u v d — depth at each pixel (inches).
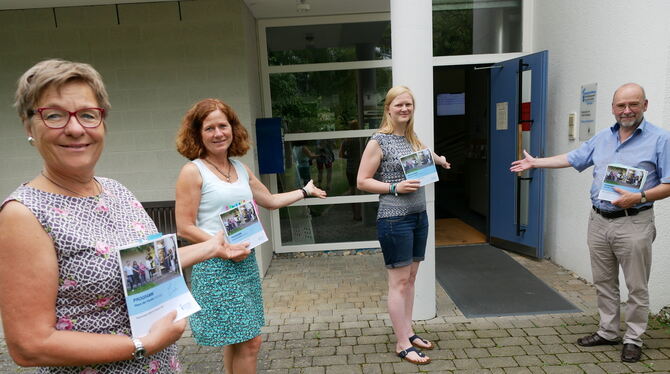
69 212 42.3
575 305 138.8
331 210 209.8
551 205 183.8
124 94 171.6
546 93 173.5
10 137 173.2
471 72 281.4
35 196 40.6
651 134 99.3
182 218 78.9
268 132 182.1
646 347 110.8
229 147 85.5
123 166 176.1
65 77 39.9
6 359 117.3
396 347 114.0
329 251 211.3
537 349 113.0
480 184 274.1
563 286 155.8
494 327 126.0
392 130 105.3
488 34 198.8
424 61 118.8
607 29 140.3
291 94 201.0
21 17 166.4
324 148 205.5
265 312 144.1
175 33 167.5
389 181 104.3
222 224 78.0
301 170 206.8
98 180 50.0
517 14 197.9
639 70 126.7
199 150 81.3
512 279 164.7
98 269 42.3
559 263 178.5
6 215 38.1
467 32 198.4
